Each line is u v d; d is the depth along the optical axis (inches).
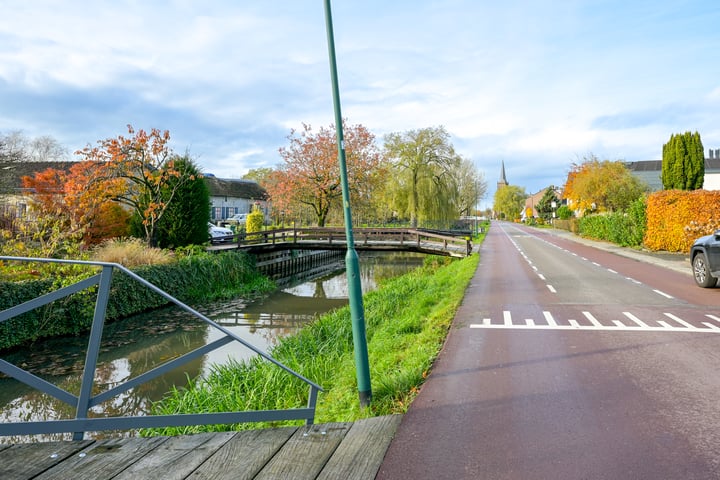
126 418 130.3
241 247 932.6
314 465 126.9
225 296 730.8
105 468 119.0
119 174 717.3
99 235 785.6
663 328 306.3
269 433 148.3
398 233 1072.8
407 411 173.5
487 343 277.9
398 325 349.4
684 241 869.2
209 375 328.2
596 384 200.4
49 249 536.1
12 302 421.7
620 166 1469.0
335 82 192.5
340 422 161.3
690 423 158.2
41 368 374.9
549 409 173.3
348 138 1396.4
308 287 906.7
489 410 173.6
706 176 2050.9
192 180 841.5
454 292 479.8
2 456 123.3
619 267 700.0
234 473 119.5
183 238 836.0
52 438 243.3
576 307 388.5
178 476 116.4
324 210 1411.2
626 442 144.6
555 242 1362.0
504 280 575.8
